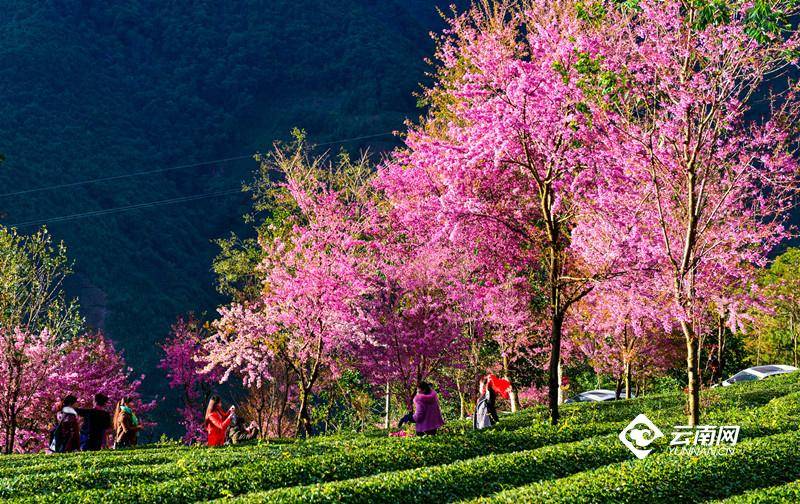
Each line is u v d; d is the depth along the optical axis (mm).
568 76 16609
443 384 29109
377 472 13781
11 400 30656
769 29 14500
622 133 17031
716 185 18047
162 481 13328
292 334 25812
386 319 25641
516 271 23625
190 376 43125
